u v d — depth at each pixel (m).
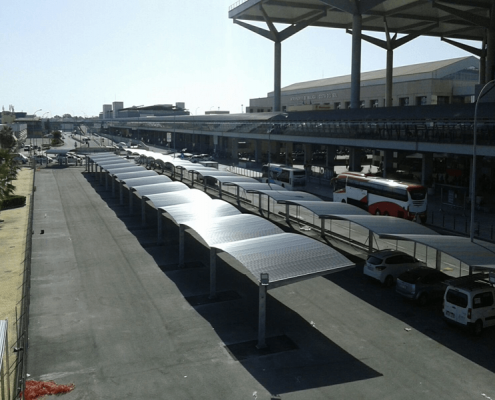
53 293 25.81
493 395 16.09
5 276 28.66
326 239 37.50
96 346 19.67
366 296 25.41
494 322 21.03
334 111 73.56
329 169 78.50
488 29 73.94
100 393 16.27
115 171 58.53
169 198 38.22
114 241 37.06
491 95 63.06
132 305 24.09
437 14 89.25
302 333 20.89
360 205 48.88
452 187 52.19
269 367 17.98
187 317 22.59
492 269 19.91
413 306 24.05
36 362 18.36
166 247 35.22
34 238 37.97
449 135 48.59
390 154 72.69
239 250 22.48
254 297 25.16
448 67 98.00
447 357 18.75
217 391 16.38
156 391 16.39
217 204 35.19
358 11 77.19
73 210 50.41
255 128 88.44
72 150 114.81
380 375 17.39
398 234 26.39
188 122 127.12
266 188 44.28
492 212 48.88
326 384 16.78
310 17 96.25
